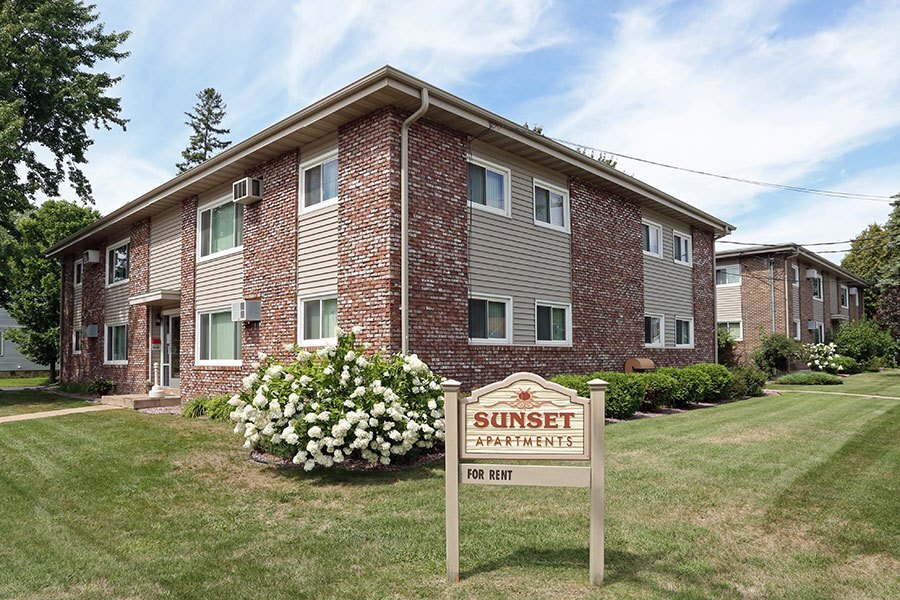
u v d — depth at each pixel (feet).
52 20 62.69
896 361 114.32
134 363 59.62
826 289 114.32
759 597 13.32
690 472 24.49
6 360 114.01
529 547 16.40
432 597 13.48
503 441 14.53
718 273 97.91
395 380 27.76
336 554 16.12
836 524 18.04
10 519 19.83
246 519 19.39
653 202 56.70
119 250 65.05
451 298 37.60
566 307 47.47
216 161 44.93
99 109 67.77
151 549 16.79
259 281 43.37
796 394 59.93
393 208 34.50
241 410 26.99
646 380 44.01
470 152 39.83
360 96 33.91
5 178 62.64
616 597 13.33
